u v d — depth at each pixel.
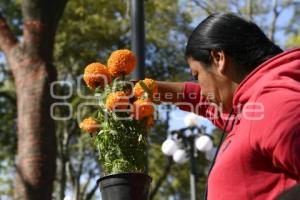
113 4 17.81
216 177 2.19
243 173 2.12
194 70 2.38
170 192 24.56
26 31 10.38
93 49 17.80
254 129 2.06
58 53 17.56
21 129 10.15
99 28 17.77
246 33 2.27
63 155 18.17
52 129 10.14
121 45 17.94
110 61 2.64
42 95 10.11
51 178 9.98
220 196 2.16
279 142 1.98
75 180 19.09
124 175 2.47
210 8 14.70
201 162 17.67
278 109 2.01
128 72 2.66
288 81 2.10
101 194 2.52
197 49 2.32
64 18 17.62
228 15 2.31
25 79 10.22
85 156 19.58
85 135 18.20
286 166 2.01
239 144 2.13
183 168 20.66
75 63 17.66
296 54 2.19
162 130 17.58
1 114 18.81
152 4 17.94
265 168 2.10
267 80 2.13
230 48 2.25
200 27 2.34
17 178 9.99
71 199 3.45
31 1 10.30
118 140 2.56
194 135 13.04
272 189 2.10
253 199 2.10
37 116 10.06
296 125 1.97
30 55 10.28
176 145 12.94
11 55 10.38
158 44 18.25
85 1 17.67
